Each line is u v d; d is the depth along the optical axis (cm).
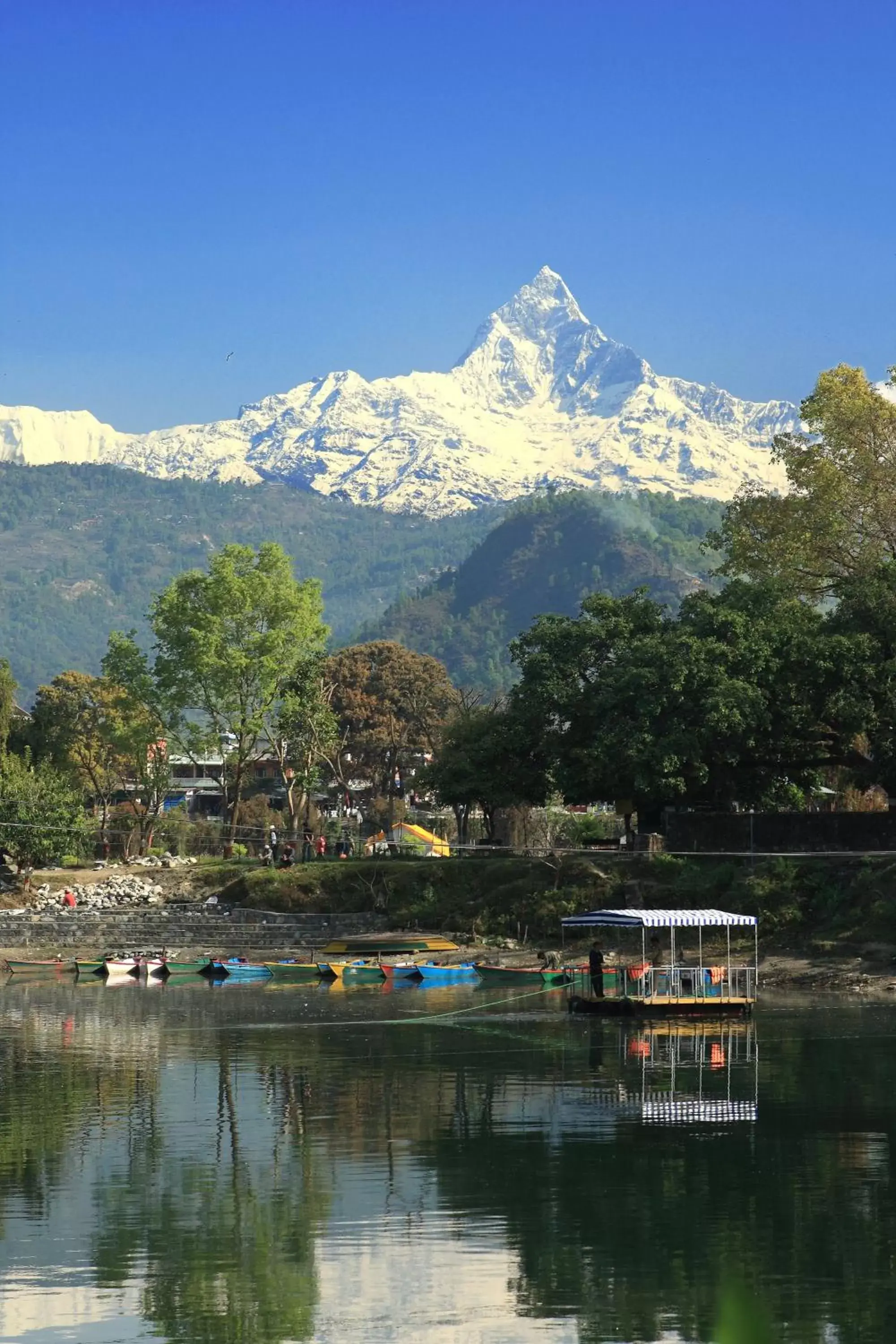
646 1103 4472
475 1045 5650
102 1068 5156
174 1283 2828
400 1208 3303
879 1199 3344
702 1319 2627
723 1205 3309
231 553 11531
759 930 8006
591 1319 2633
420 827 13975
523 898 8800
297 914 9419
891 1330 2567
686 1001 6438
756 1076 4891
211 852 12625
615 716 8706
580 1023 6272
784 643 8625
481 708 13838
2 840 9906
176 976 8350
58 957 9000
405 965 8038
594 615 9562
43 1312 2681
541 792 9406
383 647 18900
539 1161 3728
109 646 11531
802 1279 2819
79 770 14012
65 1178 3578
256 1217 3238
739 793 9075
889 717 8494
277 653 11462
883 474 9331
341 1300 2730
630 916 6506
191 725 11588
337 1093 4662
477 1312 2669
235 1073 5038
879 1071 4975
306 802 12288
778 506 9719
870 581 8969
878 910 7700
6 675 12488
